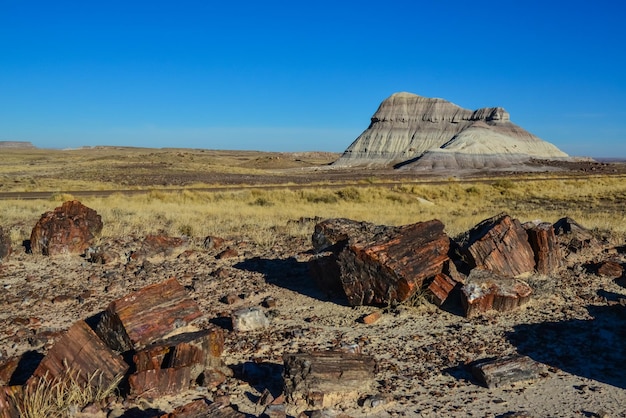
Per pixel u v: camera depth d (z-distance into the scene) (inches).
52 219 555.8
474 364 265.6
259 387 246.5
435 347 298.5
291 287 428.8
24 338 312.2
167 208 990.4
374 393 238.7
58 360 239.9
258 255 549.0
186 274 465.7
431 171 4178.2
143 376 232.1
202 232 685.3
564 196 1568.7
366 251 364.2
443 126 6574.8
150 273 469.1
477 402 234.1
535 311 357.7
